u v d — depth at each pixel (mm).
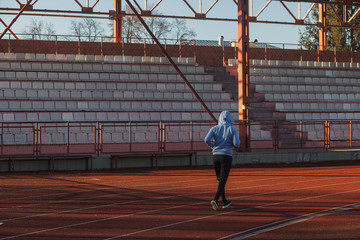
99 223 8094
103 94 26891
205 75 30016
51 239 6965
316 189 12344
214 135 9398
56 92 26109
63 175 16094
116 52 31281
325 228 7656
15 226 7855
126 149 18625
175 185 13289
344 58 36562
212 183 13727
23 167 17219
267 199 10680
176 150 19328
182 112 25781
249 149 20531
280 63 33844
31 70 27891
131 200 10578
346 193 11609
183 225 7922
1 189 12453
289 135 22516
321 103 28906
